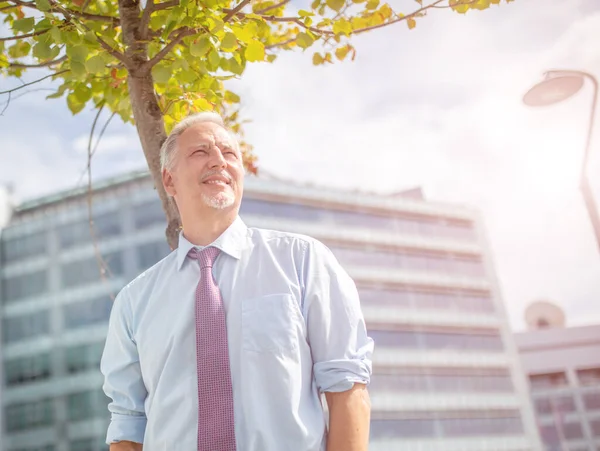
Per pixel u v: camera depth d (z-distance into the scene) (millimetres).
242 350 2119
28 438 63062
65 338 64188
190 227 2465
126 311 2453
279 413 2043
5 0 3273
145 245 62469
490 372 74750
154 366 2258
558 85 7910
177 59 3240
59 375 63531
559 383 72625
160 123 3365
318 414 2121
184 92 3674
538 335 74812
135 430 2385
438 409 70562
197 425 2074
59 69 3777
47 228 67000
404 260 75375
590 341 72500
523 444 72250
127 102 3943
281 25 4328
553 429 71875
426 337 73250
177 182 2529
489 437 71562
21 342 65250
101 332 63000
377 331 70812
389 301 72688
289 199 69438
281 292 2211
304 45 3648
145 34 3334
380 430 67000
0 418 64000
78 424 62031
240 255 2326
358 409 2076
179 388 2150
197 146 2500
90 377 62562
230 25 3221
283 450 2006
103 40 3215
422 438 68500
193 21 3127
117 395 2438
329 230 71000
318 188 72125
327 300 2236
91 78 3883
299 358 2133
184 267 2379
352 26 3781
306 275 2273
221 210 2404
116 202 64562
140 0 3418
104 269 4066
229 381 2066
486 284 79750
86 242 65062
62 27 3115
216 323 2152
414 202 79312
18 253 67562
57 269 65750
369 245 73438
